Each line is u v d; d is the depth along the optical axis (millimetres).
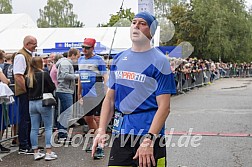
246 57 38625
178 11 25031
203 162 5711
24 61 6113
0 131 6699
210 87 22828
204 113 11031
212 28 32031
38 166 5641
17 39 14859
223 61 38188
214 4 32188
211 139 7305
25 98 6281
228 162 5707
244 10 37562
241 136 7562
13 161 5930
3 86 6238
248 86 23750
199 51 31562
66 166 5629
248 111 11328
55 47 13969
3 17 17422
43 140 7328
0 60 7129
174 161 5766
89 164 5715
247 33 37281
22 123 6344
